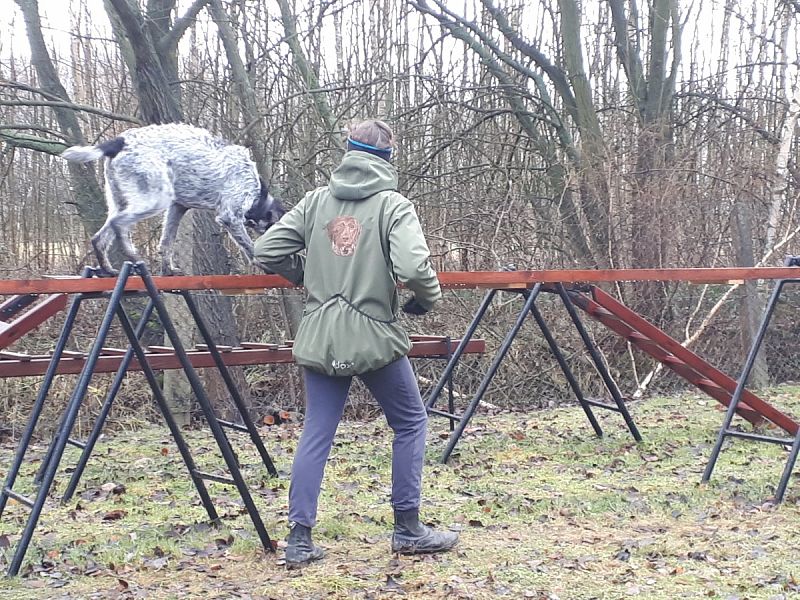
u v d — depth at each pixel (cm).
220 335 927
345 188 405
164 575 412
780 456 672
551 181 1142
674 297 1091
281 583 396
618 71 1286
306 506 418
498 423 859
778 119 1296
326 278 405
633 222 1084
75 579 410
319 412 418
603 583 398
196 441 784
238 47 1063
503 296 1048
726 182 1104
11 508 542
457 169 1112
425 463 660
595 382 1050
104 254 517
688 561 429
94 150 520
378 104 1181
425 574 407
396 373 414
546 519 505
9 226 1128
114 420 879
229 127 1014
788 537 465
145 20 915
